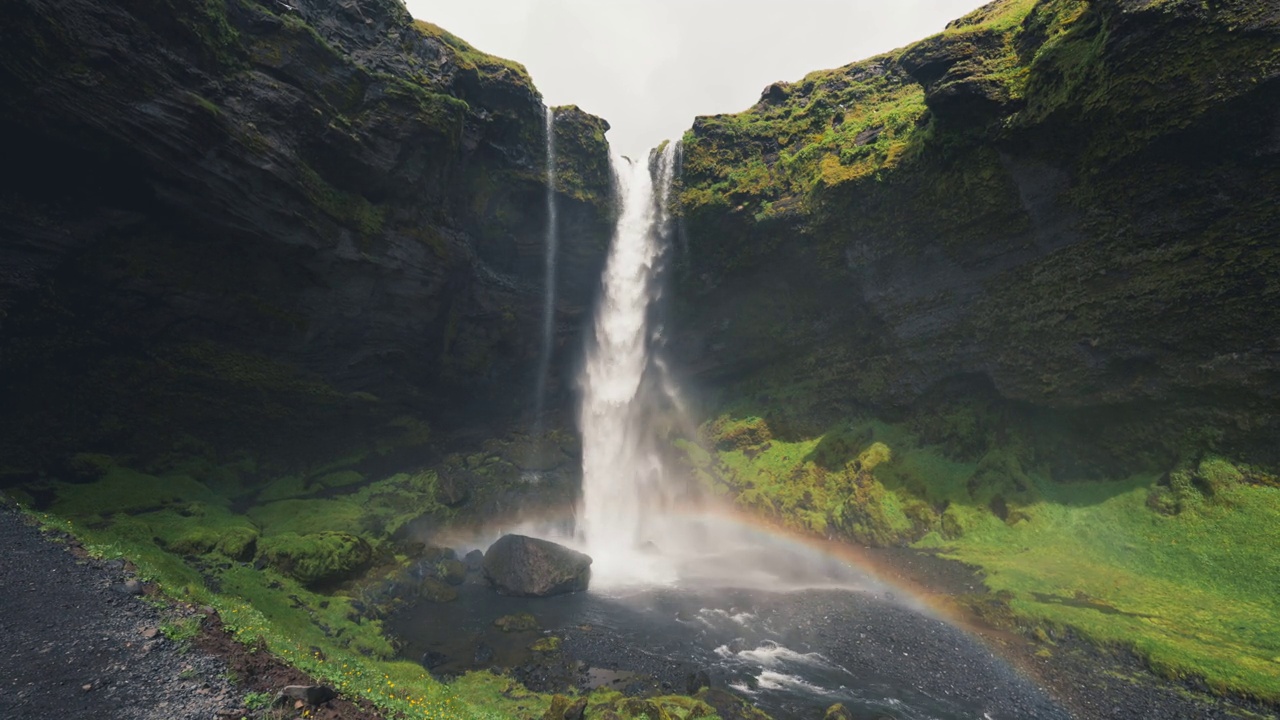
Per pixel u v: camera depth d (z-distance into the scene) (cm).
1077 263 2612
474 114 3722
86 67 2066
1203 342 2245
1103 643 1853
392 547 2783
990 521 2747
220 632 1116
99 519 2059
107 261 2322
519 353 4378
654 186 4594
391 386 3678
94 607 1109
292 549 2189
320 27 3086
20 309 2092
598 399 4581
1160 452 2425
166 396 2625
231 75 2550
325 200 2895
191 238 2533
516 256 4212
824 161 3675
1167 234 2291
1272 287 2039
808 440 3866
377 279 3275
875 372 3653
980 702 1631
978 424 3138
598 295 4603
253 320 2862
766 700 1633
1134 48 2138
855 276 3641
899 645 2006
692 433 4447
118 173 2245
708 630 2162
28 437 2188
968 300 3122
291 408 3158
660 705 1465
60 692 819
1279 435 2077
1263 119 1948
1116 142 2306
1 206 2036
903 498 3069
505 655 1911
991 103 2692
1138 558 2230
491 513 3450
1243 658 1639
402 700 1126
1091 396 2623
